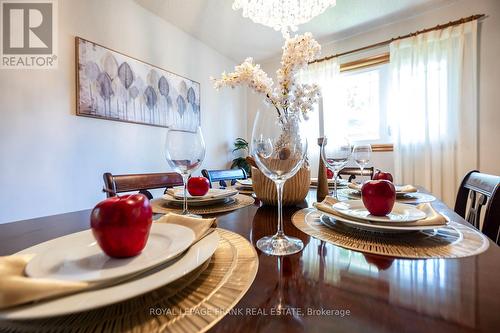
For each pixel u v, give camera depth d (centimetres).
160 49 254
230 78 83
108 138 207
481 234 49
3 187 154
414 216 52
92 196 196
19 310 20
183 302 27
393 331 22
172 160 76
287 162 55
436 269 34
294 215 68
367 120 287
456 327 22
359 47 286
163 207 79
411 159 247
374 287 30
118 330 22
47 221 66
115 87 210
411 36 244
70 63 183
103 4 203
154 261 28
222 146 350
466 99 223
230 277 32
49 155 173
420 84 241
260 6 179
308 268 35
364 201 57
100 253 34
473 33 217
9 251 44
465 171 222
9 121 157
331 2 175
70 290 23
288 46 77
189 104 289
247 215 70
